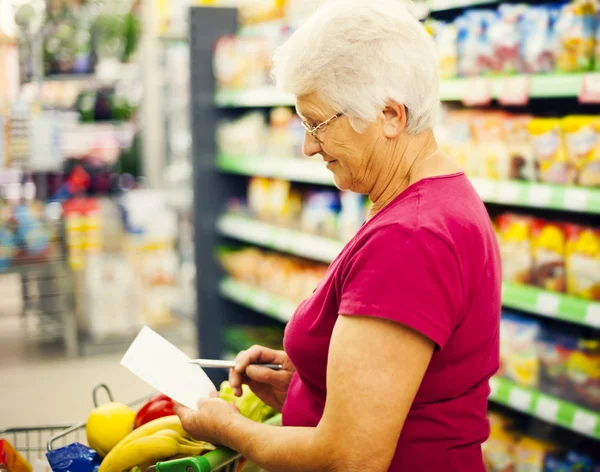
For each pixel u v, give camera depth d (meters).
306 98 1.29
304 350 1.37
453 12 2.98
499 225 2.67
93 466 1.61
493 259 1.33
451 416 1.31
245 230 4.09
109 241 5.38
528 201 2.46
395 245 1.20
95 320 5.16
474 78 2.63
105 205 5.43
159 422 1.59
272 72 1.37
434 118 1.32
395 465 1.32
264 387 1.69
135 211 5.26
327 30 1.25
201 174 4.31
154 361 1.54
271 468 1.29
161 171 6.02
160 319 5.34
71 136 5.64
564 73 2.38
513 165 2.55
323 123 1.28
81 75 5.71
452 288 1.21
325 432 1.21
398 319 1.17
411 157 1.32
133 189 5.94
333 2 1.29
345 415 1.18
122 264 5.21
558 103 2.85
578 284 2.40
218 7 4.21
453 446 1.32
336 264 1.34
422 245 1.20
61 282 5.13
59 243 5.04
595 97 2.22
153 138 5.98
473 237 1.26
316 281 3.69
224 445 1.45
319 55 1.24
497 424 2.80
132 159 6.08
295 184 4.04
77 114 5.79
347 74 1.23
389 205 1.29
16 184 5.68
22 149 5.11
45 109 5.93
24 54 5.77
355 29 1.24
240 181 4.40
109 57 5.85
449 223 1.24
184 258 5.89
